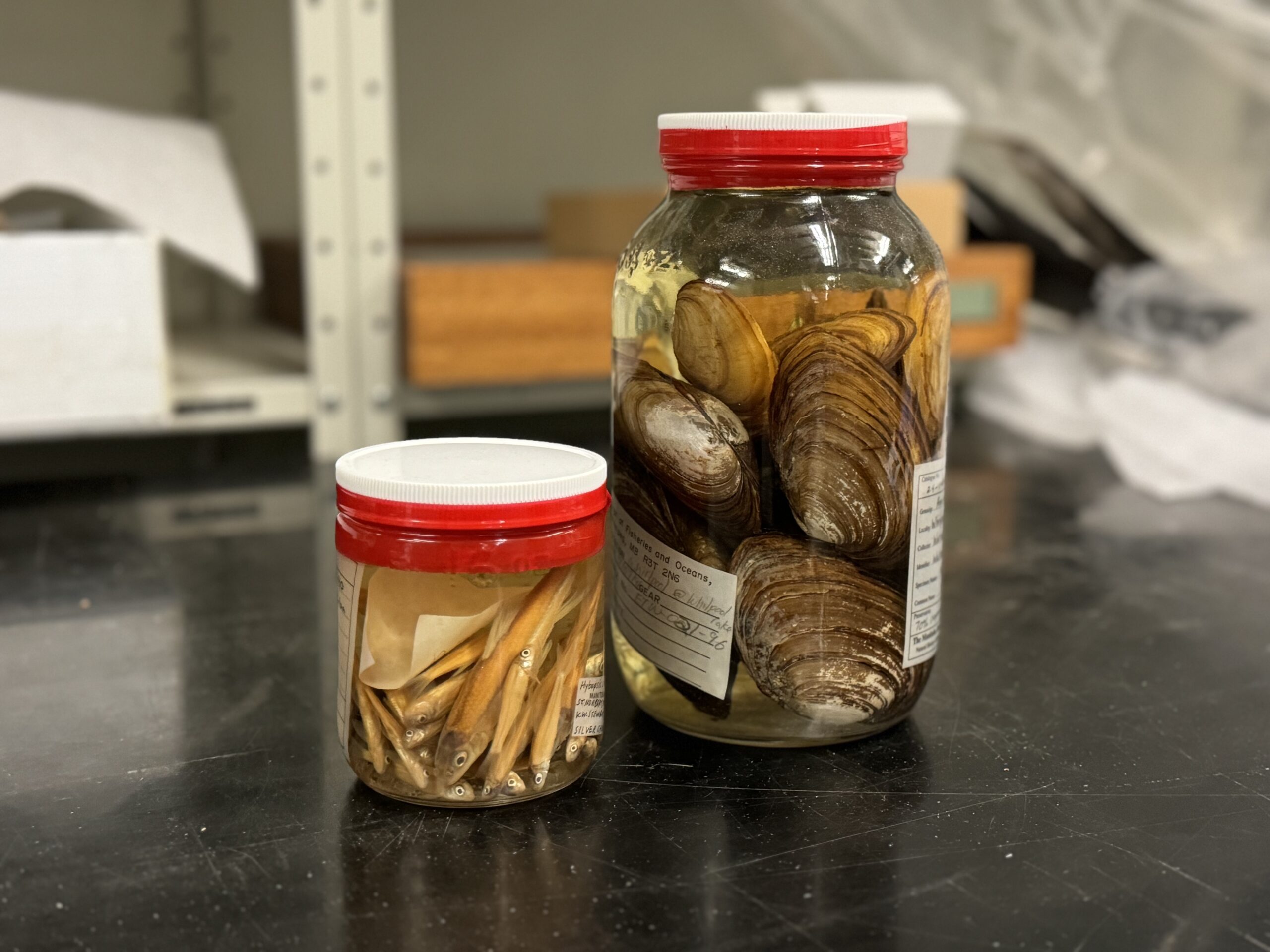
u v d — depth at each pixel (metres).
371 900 0.40
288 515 0.89
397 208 1.36
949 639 0.65
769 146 0.44
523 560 0.42
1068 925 0.38
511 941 0.37
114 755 0.51
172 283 1.27
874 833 0.44
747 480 0.45
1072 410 1.14
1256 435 0.99
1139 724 0.54
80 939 0.38
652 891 0.40
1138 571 0.77
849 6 1.06
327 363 1.00
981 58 1.03
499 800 0.45
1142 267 1.20
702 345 0.45
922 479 0.47
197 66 1.25
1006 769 0.50
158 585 0.74
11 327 0.85
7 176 0.84
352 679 0.45
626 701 0.56
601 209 1.07
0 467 1.13
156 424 0.91
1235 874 0.42
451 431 1.17
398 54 1.33
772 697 0.48
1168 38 0.96
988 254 1.13
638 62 1.42
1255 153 1.00
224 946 0.37
